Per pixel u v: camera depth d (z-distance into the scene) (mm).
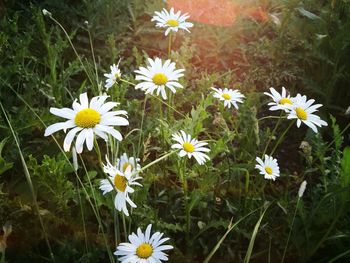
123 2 486
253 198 310
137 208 283
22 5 467
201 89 388
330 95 423
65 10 475
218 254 302
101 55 458
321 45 446
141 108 410
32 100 358
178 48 491
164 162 320
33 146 344
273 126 421
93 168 335
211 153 294
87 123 204
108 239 287
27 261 275
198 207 305
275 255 307
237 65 478
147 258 216
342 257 302
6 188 311
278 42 469
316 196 312
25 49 374
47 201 306
